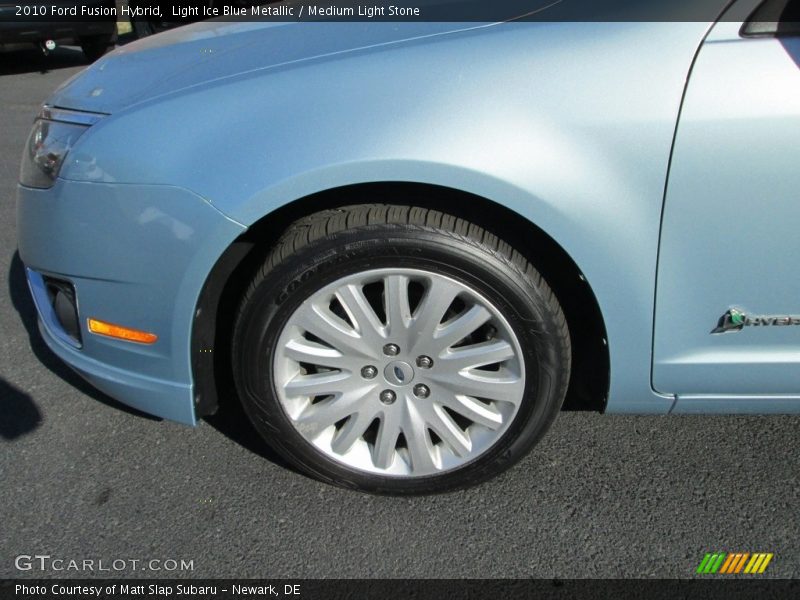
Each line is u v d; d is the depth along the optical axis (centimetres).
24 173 201
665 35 164
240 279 197
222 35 222
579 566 183
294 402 193
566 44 167
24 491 205
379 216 172
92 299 190
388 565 184
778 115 159
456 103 165
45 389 251
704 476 211
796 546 187
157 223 174
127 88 195
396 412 192
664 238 169
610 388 190
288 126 168
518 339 179
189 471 214
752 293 174
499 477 212
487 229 175
